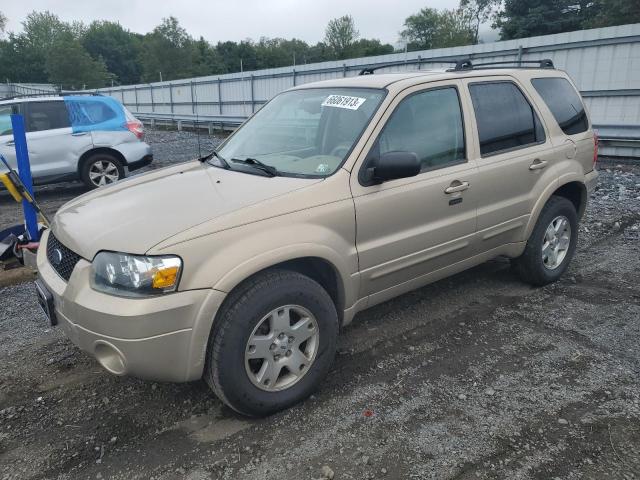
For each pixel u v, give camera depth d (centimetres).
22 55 9031
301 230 298
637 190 848
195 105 2686
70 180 938
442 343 383
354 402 316
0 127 873
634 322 407
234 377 281
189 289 265
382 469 262
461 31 6981
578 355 362
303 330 306
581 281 493
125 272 262
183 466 269
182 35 7681
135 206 309
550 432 285
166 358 266
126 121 977
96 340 267
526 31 5041
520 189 429
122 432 296
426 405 312
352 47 8212
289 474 261
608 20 3738
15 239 529
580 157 486
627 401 309
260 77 2216
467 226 390
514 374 341
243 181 330
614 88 1202
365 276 336
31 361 372
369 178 331
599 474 254
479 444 278
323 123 371
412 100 366
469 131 394
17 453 281
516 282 491
